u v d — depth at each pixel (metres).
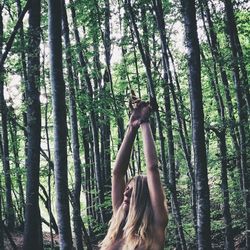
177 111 14.55
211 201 19.95
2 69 10.75
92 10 16.00
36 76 11.96
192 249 17.31
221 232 18.42
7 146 18.33
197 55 9.93
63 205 9.68
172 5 14.48
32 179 12.39
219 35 19.95
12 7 20.75
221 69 14.34
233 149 16.78
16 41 11.19
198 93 9.91
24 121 19.09
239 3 14.01
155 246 2.25
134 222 2.28
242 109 14.18
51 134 25.34
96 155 20.92
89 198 23.56
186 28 10.02
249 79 16.94
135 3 14.45
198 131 9.93
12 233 20.27
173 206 15.12
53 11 9.65
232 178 17.36
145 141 2.54
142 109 2.68
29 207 12.41
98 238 19.92
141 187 2.38
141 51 13.92
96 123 21.31
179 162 21.53
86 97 15.91
